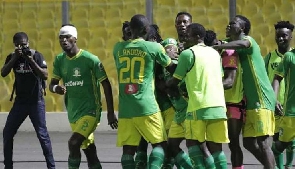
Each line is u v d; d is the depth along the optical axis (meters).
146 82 27.72
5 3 53.72
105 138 49.25
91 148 30.97
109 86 29.58
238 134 29.75
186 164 29.64
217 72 27.67
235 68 29.05
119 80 28.03
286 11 51.22
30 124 53.34
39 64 33.09
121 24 52.72
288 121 32.47
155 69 28.62
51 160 33.66
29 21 53.56
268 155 29.80
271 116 29.89
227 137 27.67
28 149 44.72
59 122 52.81
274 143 33.28
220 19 51.84
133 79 27.67
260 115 29.58
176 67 27.92
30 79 33.25
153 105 27.78
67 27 29.50
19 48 32.53
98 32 52.97
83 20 53.09
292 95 32.28
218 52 29.00
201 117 27.23
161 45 28.28
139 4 52.50
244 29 29.77
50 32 53.41
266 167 29.80
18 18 53.66
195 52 27.53
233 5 51.66
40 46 53.41
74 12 53.16
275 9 51.38
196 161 27.58
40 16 53.47
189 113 27.53
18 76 33.25
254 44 29.50
